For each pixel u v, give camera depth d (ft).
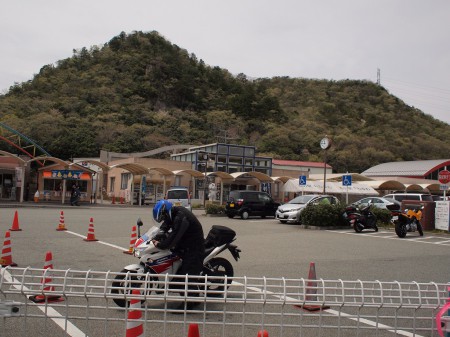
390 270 32.83
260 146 231.09
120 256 34.83
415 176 168.55
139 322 13.67
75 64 280.10
